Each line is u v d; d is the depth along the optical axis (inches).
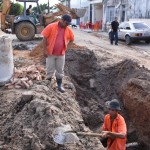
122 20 1282.0
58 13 872.9
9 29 919.7
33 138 223.8
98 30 1454.2
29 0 868.0
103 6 1466.5
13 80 360.8
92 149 229.3
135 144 369.4
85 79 482.0
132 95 409.1
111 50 773.9
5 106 295.3
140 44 930.1
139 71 451.5
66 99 319.0
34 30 863.1
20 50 701.3
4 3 879.1
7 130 250.4
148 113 378.3
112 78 478.6
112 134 235.5
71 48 523.5
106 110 419.5
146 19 1069.1
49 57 324.8
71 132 226.4
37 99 266.7
